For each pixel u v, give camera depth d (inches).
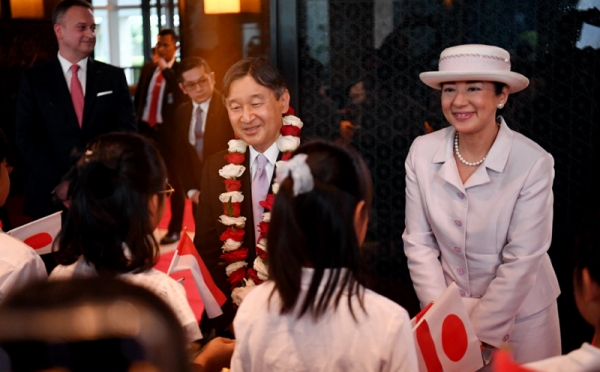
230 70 81.2
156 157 58.1
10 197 170.2
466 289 82.3
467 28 118.6
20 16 175.8
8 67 173.6
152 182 56.7
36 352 19.6
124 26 189.9
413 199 85.0
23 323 19.8
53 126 130.1
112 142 57.4
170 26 186.5
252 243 85.9
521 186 77.4
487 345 78.3
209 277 79.4
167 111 176.9
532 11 116.9
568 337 119.4
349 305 50.1
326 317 50.7
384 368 50.4
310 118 123.6
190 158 175.3
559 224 120.1
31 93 130.2
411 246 84.3
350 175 51.3
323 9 120.6
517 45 118.1
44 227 82.1
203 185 88.6
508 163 78.7
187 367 20.6
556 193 119.8
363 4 120.1
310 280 50.5
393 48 120.6
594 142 118.0
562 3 116.1
